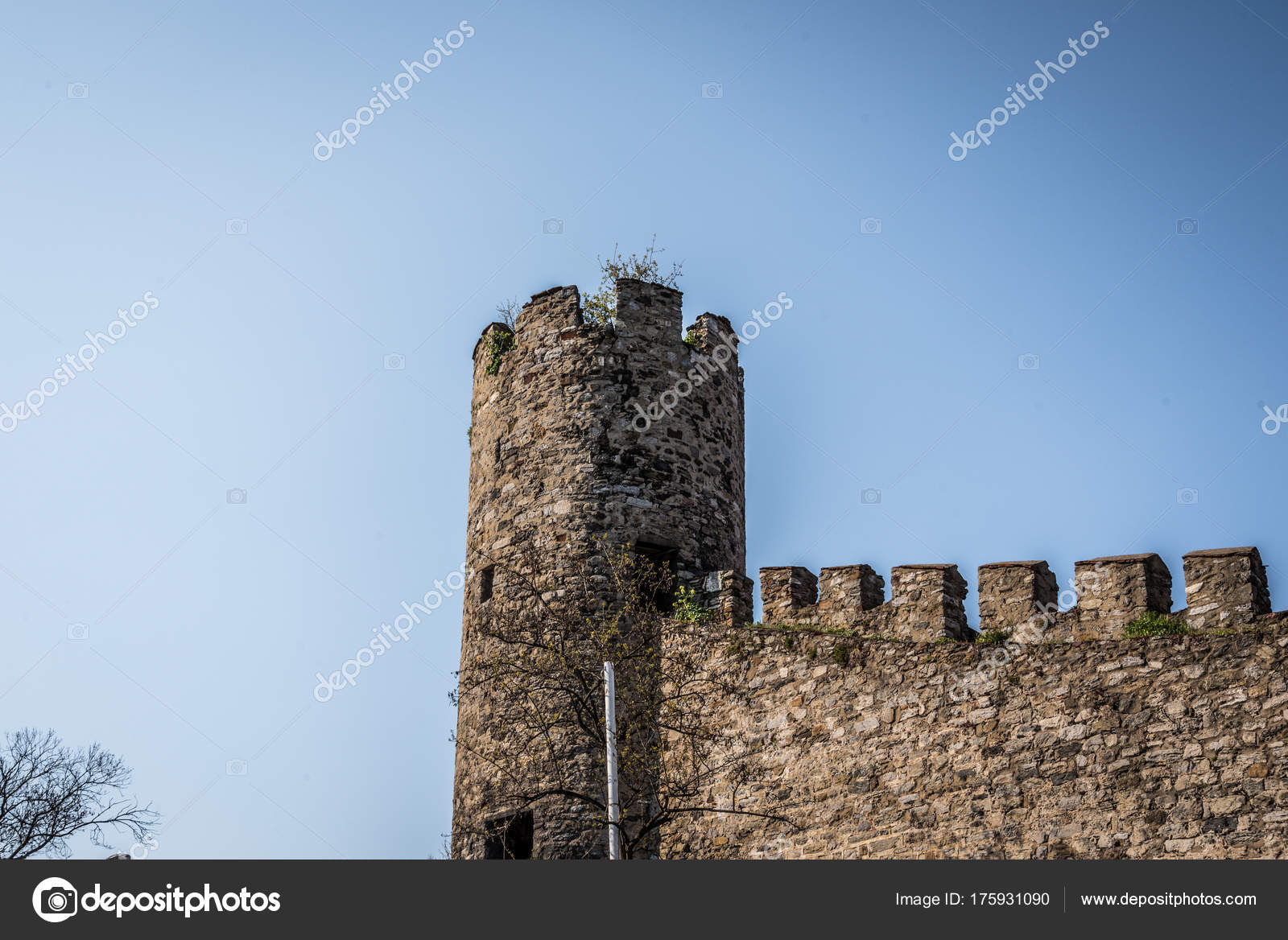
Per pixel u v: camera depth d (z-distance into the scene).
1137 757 17.33
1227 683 16.98
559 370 24.64
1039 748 18.12
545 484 23.98
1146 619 18.08
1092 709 17.86
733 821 20.67
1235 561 17.58
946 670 19.33
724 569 24.38
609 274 25.75
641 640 22.28
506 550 24.00
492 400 25.58
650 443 24.19
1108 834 17.22
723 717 21.41
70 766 25.23
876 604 21.28
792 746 20.50
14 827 24.50
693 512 24.17
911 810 18.97
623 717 21.33
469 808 22.89
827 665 20.58
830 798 19.81
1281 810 16.17
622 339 24.66
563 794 19.67
